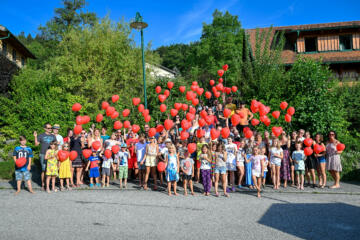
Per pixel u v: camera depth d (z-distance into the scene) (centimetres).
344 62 1658
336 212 516
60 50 1614
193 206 556
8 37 1798
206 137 873
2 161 973
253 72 1259
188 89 1394
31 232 388
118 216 475
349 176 872
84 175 861
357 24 1730
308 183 798
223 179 673
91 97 1407
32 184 748
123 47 1544
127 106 1277
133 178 888
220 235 389
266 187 771
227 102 1159
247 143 794
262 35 1355
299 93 1077
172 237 379
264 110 770
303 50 1834
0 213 479
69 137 795
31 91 1266
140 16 1054
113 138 783
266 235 392
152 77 1552
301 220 464
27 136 1024
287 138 833
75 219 453
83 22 3177
